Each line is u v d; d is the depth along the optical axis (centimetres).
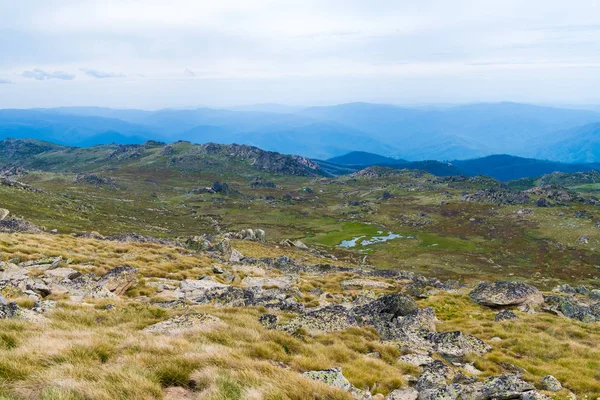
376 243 18238
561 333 2650
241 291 2866
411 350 1952
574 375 1809
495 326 2795
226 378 1014
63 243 4597
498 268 13925
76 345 1174
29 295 2117
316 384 1101
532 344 2350
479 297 3738
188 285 3322
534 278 12550
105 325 1719
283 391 996
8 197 17188
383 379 1412
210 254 6272
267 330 1798
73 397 823
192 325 1700
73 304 2009
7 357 1001
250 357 1361
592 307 3559
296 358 1436
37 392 855
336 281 4934
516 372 1831
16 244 3906
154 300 2666
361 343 1880
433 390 1284
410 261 14662
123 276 2883
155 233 16912
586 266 14012
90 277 2784
